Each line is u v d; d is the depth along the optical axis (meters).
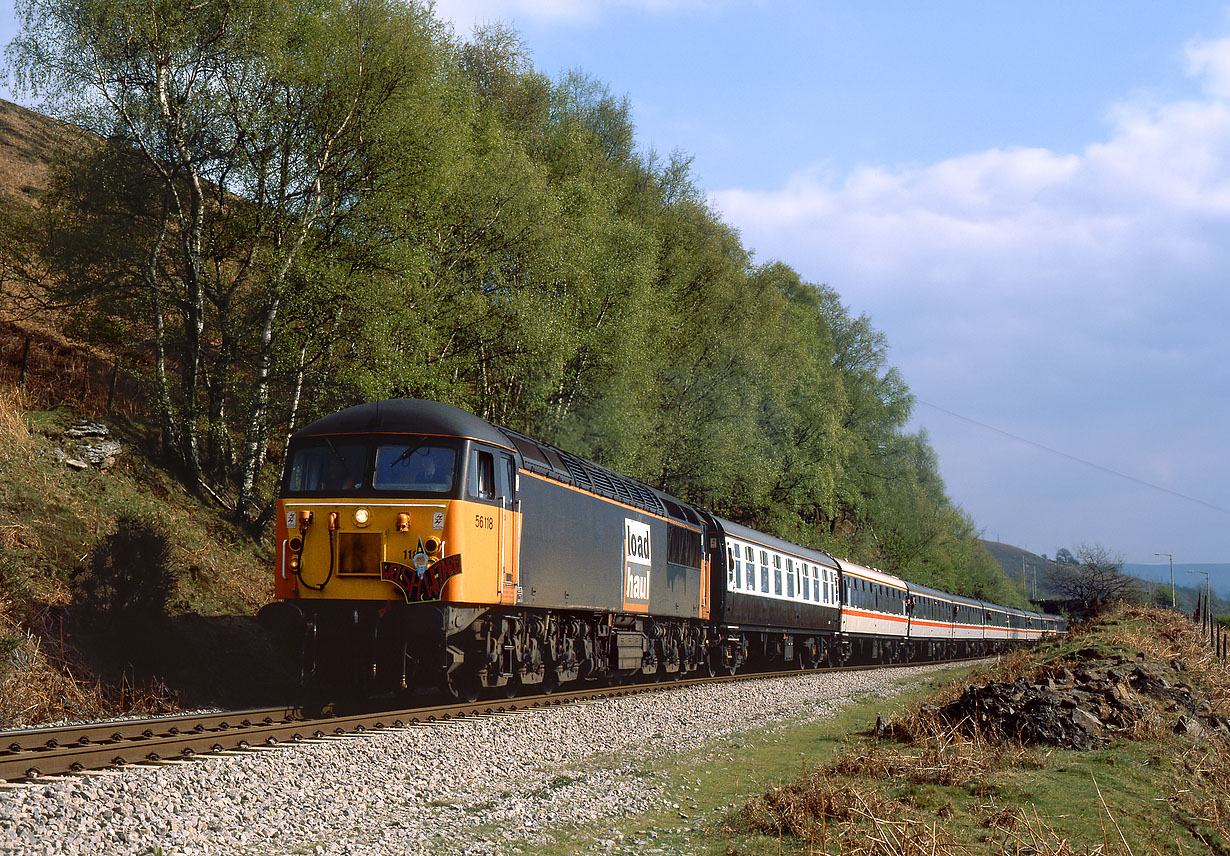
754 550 28.08
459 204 25.39
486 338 24.89
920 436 70.88
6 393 20.34
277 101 22.53
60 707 12.17
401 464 13.67
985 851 7.64
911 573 61.25
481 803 8.97
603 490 18.91
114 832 6.77
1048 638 31.78
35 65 21.12
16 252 23.91
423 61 23.27
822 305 60.81
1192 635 26.64
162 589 15.53
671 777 10.72
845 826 7.92
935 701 17.61
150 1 21.19
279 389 24.45
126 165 22.72
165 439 23.48
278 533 13.91
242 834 7.26
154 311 23.77
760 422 40.91
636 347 30.59
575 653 18.09
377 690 14.92
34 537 15.52
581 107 39.25
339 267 21.94
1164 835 8.55
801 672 30.66
